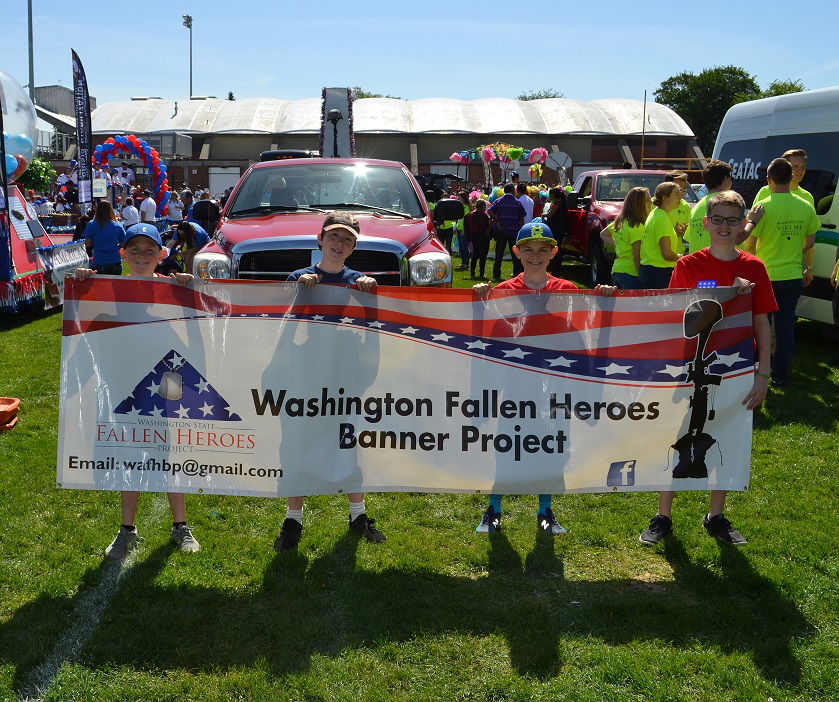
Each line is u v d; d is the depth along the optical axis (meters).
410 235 6.74
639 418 4.17
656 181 14.85
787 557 4.26
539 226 4.23
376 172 7.96
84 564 4.10
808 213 7.25
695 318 4.13
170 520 4.69
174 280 4.01
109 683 3.13
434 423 4.16
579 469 4.18
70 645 3.37
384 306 4.10
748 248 7.50
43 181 23.42
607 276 14.31
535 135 59.72
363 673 3.22
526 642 3.44
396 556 4.25
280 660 3.28
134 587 3.85
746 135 10.41
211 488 4.11
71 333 4.03
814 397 7.36
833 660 3.30
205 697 3.06
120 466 4.08
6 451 5.74
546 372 4.15
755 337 4.42
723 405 4.18
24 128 12.80
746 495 5.16
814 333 10.15
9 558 4.16
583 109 62.47
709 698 3.08
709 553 4.28
